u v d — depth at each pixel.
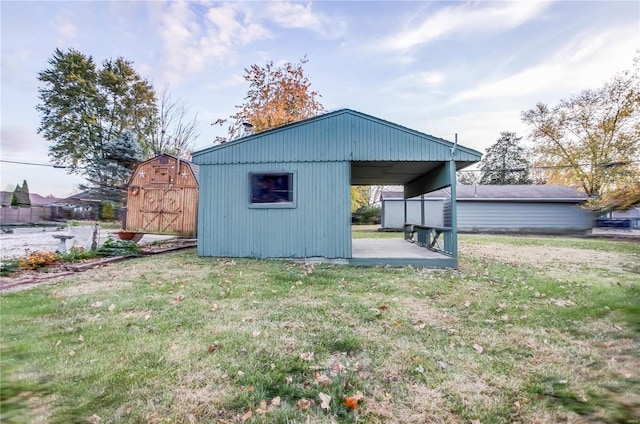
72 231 8.73
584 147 18.25
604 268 6.84
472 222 18.92
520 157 33.25
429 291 4.73
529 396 2.08
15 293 4.29
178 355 2.57
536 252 9.73
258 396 2.06
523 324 3.41
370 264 6.93
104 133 25.03
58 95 23.80
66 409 1.84
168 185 12.91
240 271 5.89
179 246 9.73
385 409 1.96
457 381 2.28
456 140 6.87
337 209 7.05
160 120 26.02
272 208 7.20
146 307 3.76
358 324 3.34
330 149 7.07
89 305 3.79
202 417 1.85
